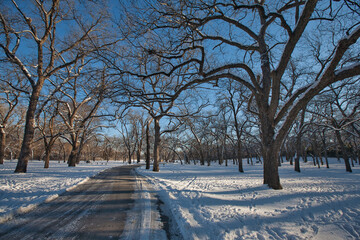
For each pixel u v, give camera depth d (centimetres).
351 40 587
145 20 721
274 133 880
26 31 1404
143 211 539
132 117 3803
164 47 798
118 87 775
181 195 739
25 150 1395
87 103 2420
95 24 1406
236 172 1980
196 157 7094
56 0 1341
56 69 1481
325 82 693
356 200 594
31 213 506
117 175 1526
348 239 375
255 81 884
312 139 3275
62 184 952
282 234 399
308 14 725
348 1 661
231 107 2405
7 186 841
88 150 5391
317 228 426
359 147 3084
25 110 3272
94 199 671
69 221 451
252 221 465
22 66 1413
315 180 1159
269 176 856
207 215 504
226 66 855
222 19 869
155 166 2066
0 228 404
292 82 1775
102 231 397
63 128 2319
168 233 397
